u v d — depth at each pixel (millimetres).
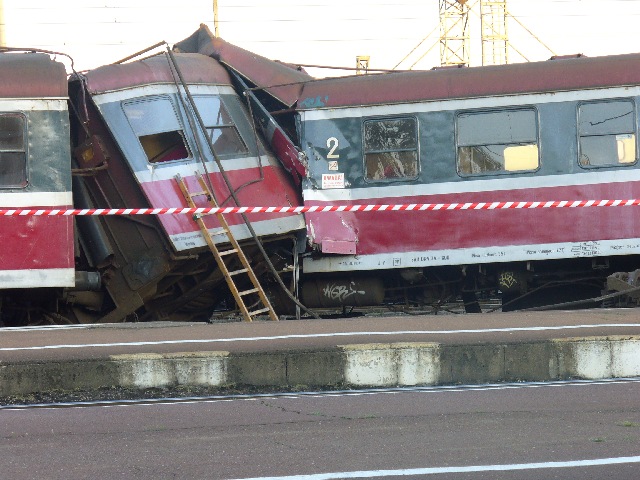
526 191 41719
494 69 42531
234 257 40688
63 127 37625
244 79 43438
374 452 15469
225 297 44438
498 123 42156
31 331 29984
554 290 44406
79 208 39438
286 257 42531
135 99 39625
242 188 40781
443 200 42156
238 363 22609
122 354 22516
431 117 42406
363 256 42250
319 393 22172
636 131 41375
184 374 22500
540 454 15047
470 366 23094
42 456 15602
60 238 36750
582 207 41344
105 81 39438
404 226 42094
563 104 41812
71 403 21578
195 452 15727
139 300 39625
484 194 41906
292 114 43844
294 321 30531
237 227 39781
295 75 43812
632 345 23438
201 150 39812
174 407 20453
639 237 41062
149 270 39312
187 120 40188
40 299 38844
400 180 42438
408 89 42594
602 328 25531
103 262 39344
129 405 21031
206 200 39406
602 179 41406
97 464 14984
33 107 37375
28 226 36625
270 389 22609
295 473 14164
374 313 48094
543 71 42094
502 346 23125
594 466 14227
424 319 29750
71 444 16547
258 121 43312
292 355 22750
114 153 39594
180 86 40625
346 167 42625
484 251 41719
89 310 40500
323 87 43094
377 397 21188
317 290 44000
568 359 23281
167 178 39125
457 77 42562
